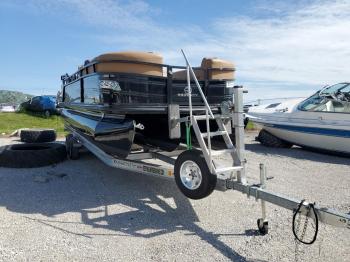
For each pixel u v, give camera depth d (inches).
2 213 155.3
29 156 242.4
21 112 702.5
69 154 267.6
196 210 163.8
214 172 140.3
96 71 176.4
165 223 148.3
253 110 394.6
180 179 155.9
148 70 169.0
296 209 115.4
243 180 145.8
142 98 169.3
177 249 124.3
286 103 380.8
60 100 295.1
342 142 316.2
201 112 185.9
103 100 167.8
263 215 135.6
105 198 179.8
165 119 192.7
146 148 207.9
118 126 169.3
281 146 370.6
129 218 153.3
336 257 119.9
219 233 138.5
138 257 117.9
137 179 215.6
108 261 114.8
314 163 286.7
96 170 237.1
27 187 196.2
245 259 117.7
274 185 212.4
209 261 116.0
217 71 197.6
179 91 183.2
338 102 323.0
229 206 168.9
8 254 117.3
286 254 121.5
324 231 141.0
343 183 220.1
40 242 127.3
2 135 421.7
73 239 130.8
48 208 163.6
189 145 167.5
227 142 156.9
